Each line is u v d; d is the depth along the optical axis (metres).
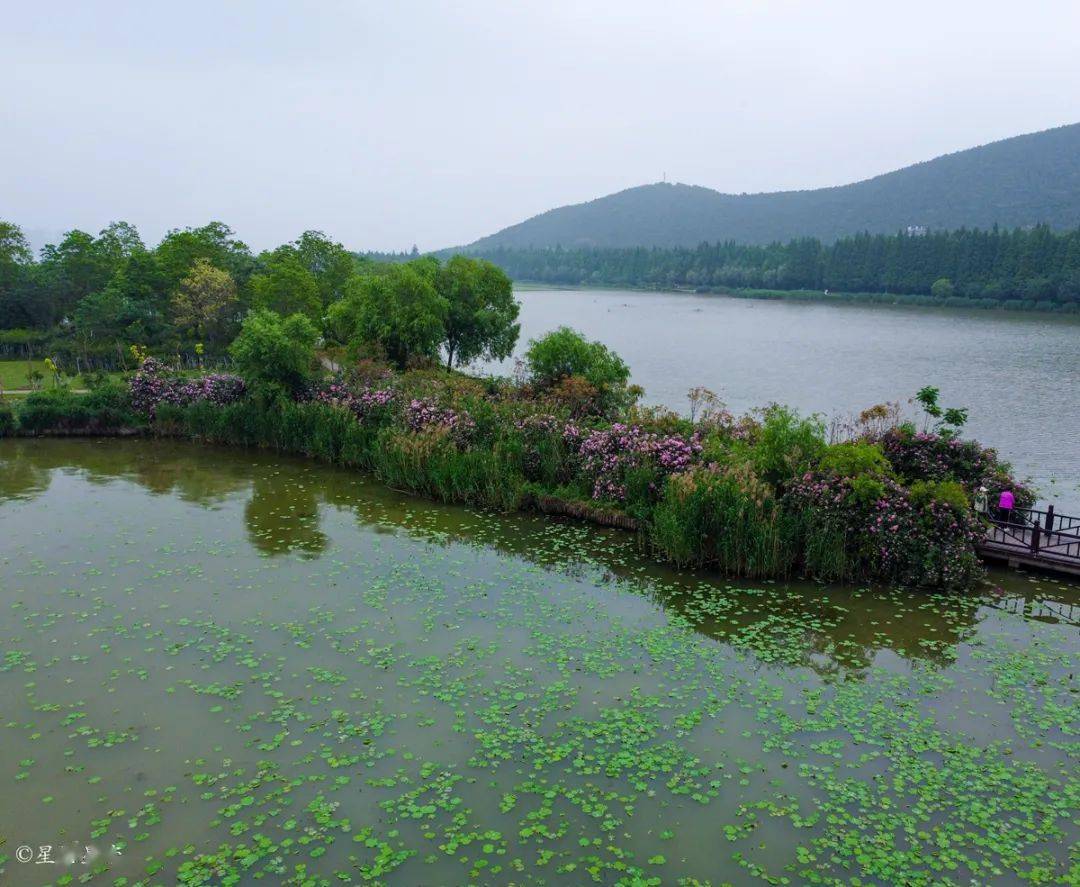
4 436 30.39
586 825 8.90
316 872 8.15
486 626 13.93
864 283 157.62
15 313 50.91
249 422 28.78
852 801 9.37
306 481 24.00
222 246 55.31
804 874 8.20
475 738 10.54
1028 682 12.25
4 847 8.45
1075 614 14.82
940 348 74.50
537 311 146.75
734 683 12.12
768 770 9.95
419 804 9.20
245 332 28.95
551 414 23.42
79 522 19.52
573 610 14.70
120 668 12.21
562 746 10.37
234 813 9.02
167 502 21.48
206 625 13.73
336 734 10.56
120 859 8.30
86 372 42.50
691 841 8.66
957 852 8.52
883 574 16.33
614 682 12.08
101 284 51.09
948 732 10.85
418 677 12.08
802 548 16.58
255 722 10.81
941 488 16.58
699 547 16.88
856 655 13.13
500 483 21.20
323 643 13.14
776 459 18.14
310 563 16.86
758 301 179.38
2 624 13.68
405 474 22.75
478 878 8.08
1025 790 9.56
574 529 19.45
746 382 52.50
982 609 15.02
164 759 9.97
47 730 10.55
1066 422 38.22
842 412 40.28
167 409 30.52
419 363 34.16
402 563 16.95
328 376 30.75
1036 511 17.97
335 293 53.59
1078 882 8.09
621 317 128.38
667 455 19.47
